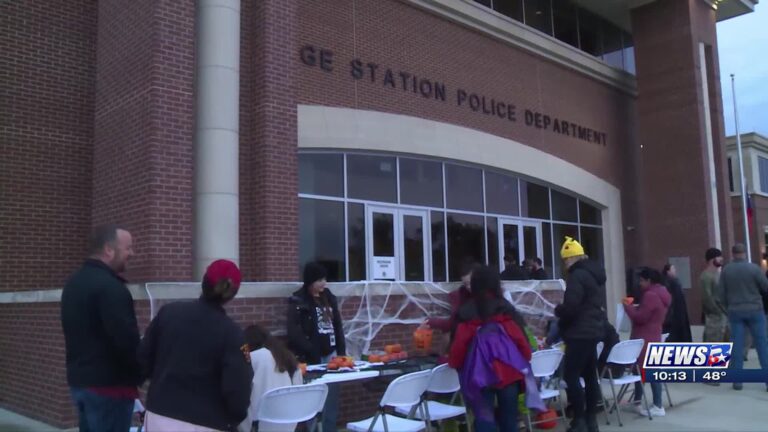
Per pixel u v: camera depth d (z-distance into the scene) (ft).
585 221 60.34
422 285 27.89
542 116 55.93
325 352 21.97
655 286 28.40
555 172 55.93
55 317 25.58
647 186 63.52
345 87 41.11
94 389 13.87
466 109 49.03
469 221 49.16
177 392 11.76
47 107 32.73
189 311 12.20
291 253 31.96
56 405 25.05
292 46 33.19
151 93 27.25
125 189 28.53
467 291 23.15
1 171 31.17
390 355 22.66
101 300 13.74
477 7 49.80
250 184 32.17
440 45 47.75
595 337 22.24
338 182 41.01
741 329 32.65
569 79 59.62
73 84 33.65
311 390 16.12
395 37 44.62
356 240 41.47
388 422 18.84
